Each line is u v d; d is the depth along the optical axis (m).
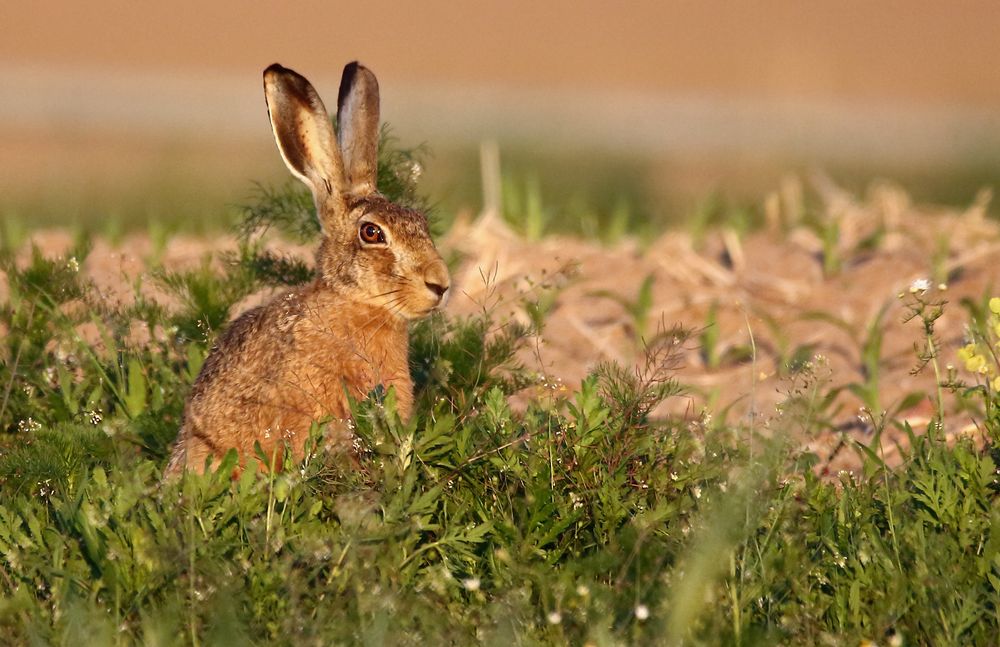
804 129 62.34
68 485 10.90
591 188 36.38
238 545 9.42
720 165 45.03
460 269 18.34
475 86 86.56
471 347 12.84
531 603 9.37
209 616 8.73
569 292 18.78
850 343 16.84
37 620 8.84
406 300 11.75
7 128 56.00
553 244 21.00
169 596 8.99
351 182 12.61
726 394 15.39
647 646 8.34
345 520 9.57
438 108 68.38
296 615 8.58
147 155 46.72
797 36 105.12
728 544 9.09
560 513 10.09
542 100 77.69
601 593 8.93
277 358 11.45
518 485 10.41
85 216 28.58
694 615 8.60
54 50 97.25
